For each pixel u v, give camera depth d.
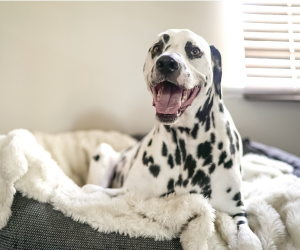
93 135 2.15
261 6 2.23
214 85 1.10
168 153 1.12
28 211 0.96
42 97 2.28
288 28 2.20
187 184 1.08
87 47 2.26
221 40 2.22
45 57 2.24
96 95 2.32
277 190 1.15
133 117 2.36
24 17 2.18
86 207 0.95
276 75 2.18
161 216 0.94
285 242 0.96
